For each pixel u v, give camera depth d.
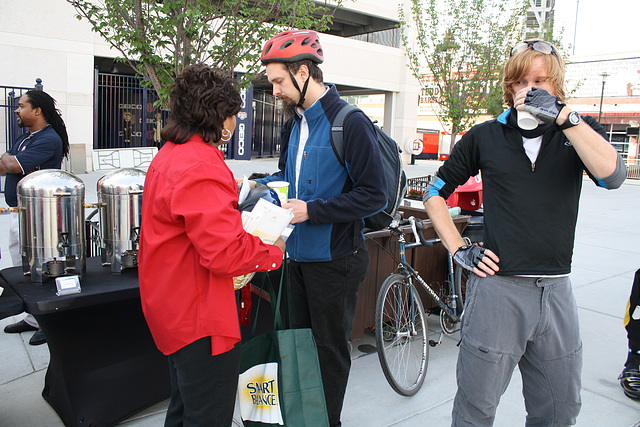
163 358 2.71
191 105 1.67
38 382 3.00
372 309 3.52
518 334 1.78
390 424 2.74
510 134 1.79
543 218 1.72
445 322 3.80
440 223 1.95
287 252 2.38
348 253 2.30
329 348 2.36
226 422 1.78
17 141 3.43
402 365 3.38
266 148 23.73
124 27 3.53
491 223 1.80
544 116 1.56
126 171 2.53
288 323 2.55
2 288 2.70
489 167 1.81
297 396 1.95
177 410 1.93
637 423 2.80
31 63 12.95
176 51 3.49
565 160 1.72
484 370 1.81
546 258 1.73
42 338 3.50
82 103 13.67
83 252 2.44
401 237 3.36
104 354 2.48
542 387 1.86
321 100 2.23
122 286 2.32
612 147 1.61
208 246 1.56
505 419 2.82
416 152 22.19
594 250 7.11
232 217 1.61
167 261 1.66
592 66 35.19
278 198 2.10
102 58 16.22
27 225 2.29
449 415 2.85
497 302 1.77
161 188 1.63
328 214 2.12
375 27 22.86
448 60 10.00
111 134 15.16
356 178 2.19
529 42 1.78
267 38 3.68
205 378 1.70
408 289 3.31
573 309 1.81
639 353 3.09
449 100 9.98
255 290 2.74
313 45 2.21
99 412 2.49
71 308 2.15
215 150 1.71
